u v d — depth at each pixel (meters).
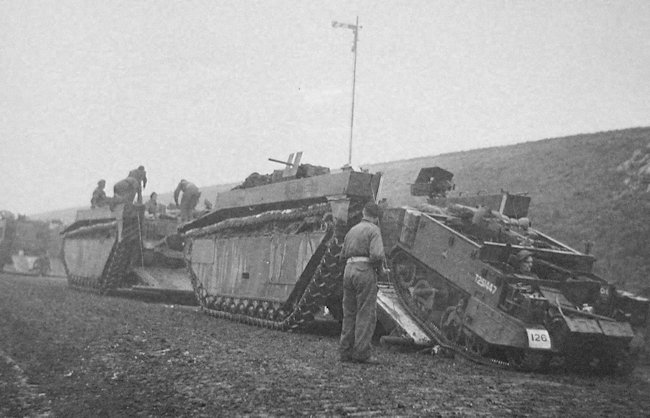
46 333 11.27
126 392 6.60
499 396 7.30
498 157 30.78
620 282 17.12
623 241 18.83
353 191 13.44
